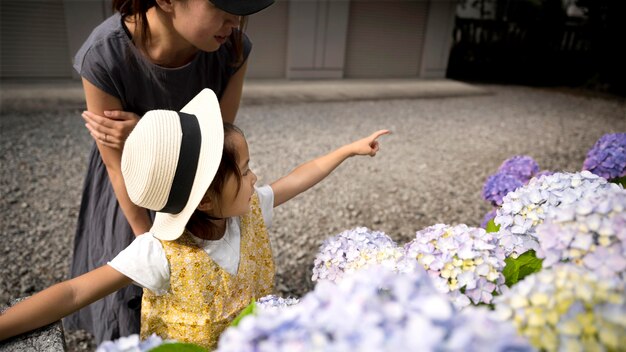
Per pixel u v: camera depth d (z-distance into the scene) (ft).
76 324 5.67
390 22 31.86
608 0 31.96
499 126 21.34
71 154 14.56
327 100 24.86
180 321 3.76
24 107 19.29
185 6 3.72
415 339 1.24
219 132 3.27
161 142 3.20
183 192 3.29
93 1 23.62
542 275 1.97
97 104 4.42
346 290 1.51
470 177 14.75
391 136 18.95
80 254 5.54
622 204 2.21
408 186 13.80
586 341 1.70
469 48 35.81
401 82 32.12
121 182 4.44
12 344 3.28
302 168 4.75
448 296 2.63
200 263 3.67
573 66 35.65
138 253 3.56
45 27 23.52
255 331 1.44
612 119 23.76
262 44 28.78
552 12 35.24
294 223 11.13
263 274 4.33
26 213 10.83
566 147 18.30
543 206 3.12
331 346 1.30
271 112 21.56
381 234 4.07
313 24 29.04
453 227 3.13
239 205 3.54
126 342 1.98
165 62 4.49
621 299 1.78
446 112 23.71
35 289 8.21
